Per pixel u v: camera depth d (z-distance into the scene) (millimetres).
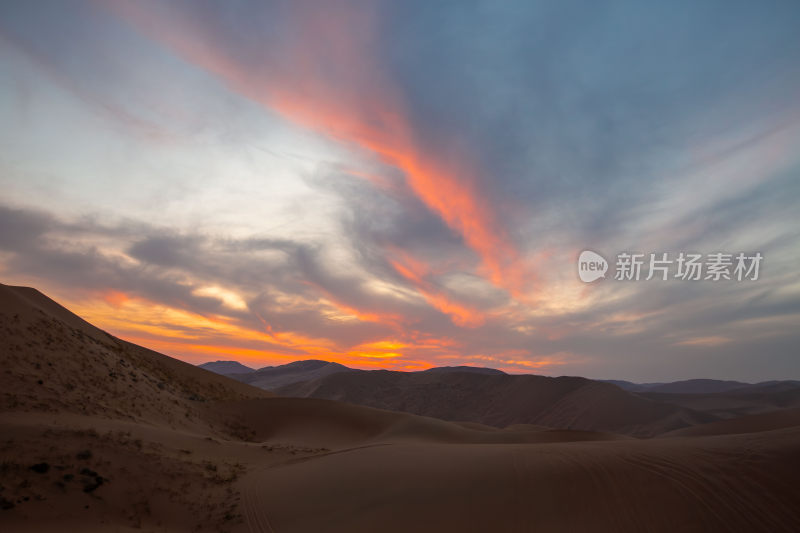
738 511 9836
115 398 26234
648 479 11586
